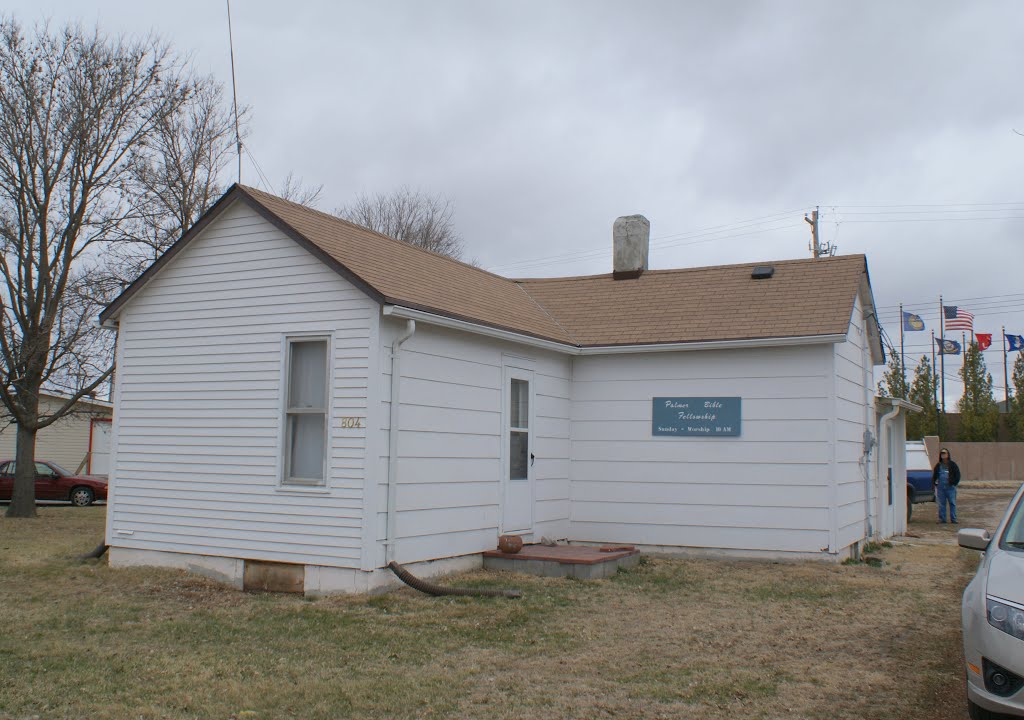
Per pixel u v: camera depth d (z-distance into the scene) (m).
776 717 5.95
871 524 15.26
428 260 13.63
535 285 16.59
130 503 11.86
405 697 6.32
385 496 10.11
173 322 11.74
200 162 22.81
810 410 12.62
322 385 10.62
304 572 10.34
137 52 21.62
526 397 12.99
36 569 11.59
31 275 20.97
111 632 8.28
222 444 11.14
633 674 6.93
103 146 21.39
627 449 13.71
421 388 10.70
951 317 36.47
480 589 10.07
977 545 6.57
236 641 7.95
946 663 7.29
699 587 10.64
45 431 32.19
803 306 13.35
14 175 20.73
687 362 13.43
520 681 6.73
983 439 46.03
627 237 16.30
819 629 8.52
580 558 11.34
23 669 6.96
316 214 12.11
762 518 12.77
